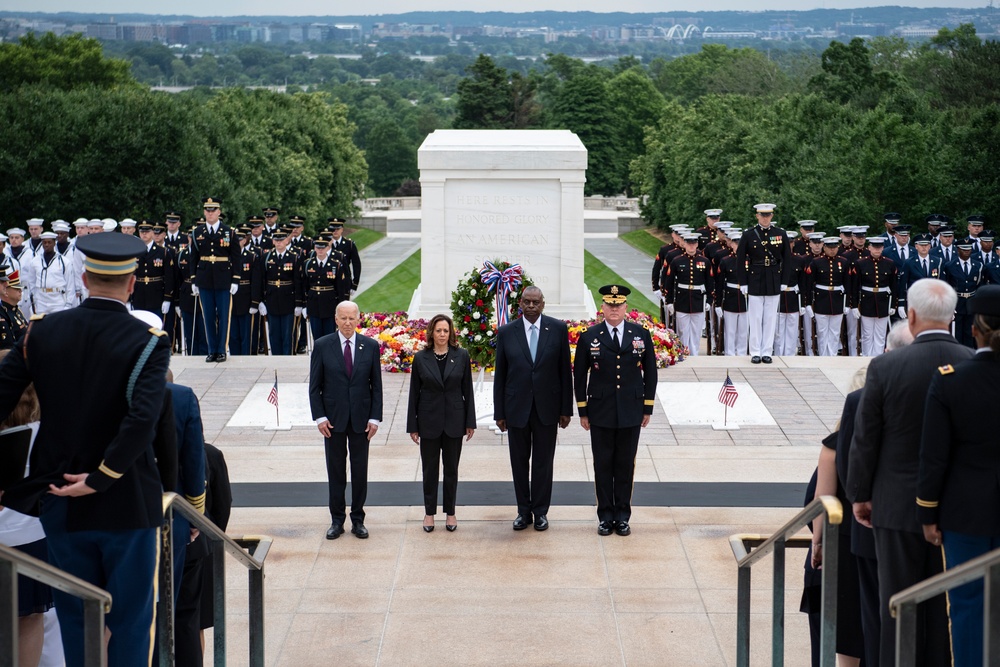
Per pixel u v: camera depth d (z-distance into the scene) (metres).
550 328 11.23
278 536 11.20
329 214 78.69
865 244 22.39
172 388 6.80
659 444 14.55
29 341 5.09
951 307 5.96
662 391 17.20
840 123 49.38
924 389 5.80
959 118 58.69
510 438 11.28
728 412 16.03
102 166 48.38
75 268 21.73
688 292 21.62
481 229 20.48
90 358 5.04
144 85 61.12
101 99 49.69
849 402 6.48
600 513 11.25
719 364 19.06
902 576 5.87
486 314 16.25
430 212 20.42
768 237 19.48
